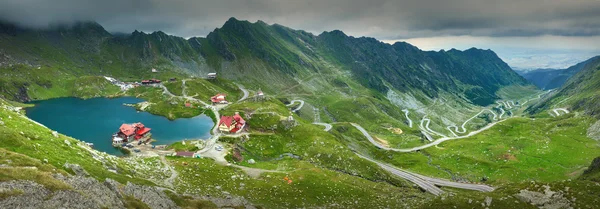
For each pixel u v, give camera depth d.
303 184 132.38
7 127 88.50
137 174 102.44
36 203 45.53
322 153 193.25
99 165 92.62
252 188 118.06
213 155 164.38
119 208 54.78
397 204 118.06
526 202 104.88
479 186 181.00
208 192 98.75
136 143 180.00
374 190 141.75
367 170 184.00
